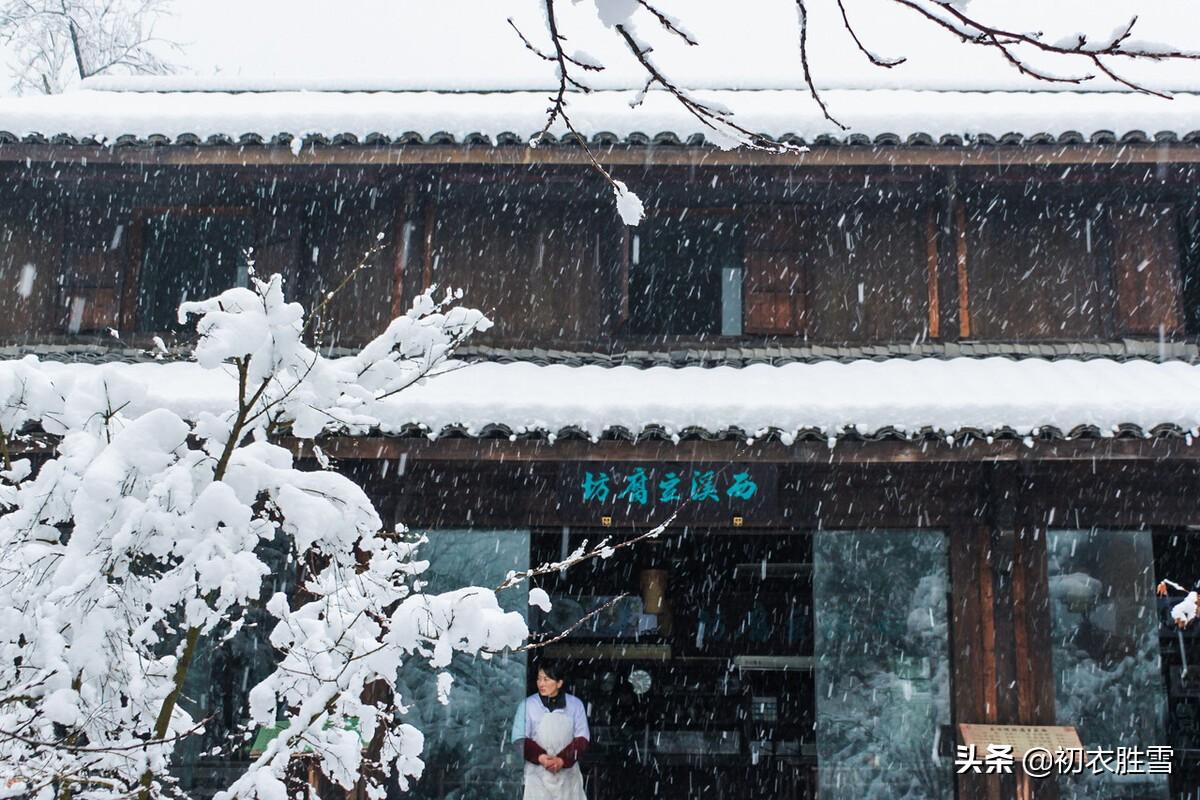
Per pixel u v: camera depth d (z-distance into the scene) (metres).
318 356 4.40
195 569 4.23
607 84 12.62
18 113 10.00
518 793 9.25
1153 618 9.32
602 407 8.46
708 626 13.38
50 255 11.02
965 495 9.52
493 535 9.58
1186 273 11.11
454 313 4.81
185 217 11.12
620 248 10.82
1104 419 8.27
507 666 9.42
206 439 4.46
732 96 11.64
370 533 4.62
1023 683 9.23
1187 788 11.43
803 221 10.93
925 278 10.77
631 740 12.59
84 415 4.37
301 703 4.56
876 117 9.86
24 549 4.16
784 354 10.42
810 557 13.42
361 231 10.96
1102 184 10.61
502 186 10.74
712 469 9.30
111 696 4.33
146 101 11.81
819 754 9.27
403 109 10.09
